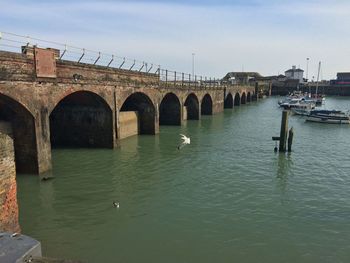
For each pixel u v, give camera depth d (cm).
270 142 3881
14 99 1989
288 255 1403
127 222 1684
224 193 2123
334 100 12244
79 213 1781
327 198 2072
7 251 532
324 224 1702
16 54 1973
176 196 2056
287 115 3303
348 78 17088
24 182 2170
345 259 1382
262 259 1369
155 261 1335
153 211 1825
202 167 2723
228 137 4194
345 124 5569
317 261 1364
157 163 2816
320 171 2673
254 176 2505
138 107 4219
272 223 1702
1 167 1255
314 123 5719
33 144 2198
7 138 1285
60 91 2412
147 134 4241
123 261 1332
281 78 18012
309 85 15162
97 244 1463
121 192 2105
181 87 5091
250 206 1919
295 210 1873
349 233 1608
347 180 2447
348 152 3391
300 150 3456
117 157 2961
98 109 3183
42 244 1452
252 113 7488
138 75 3684
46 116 2284
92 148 3250
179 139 3959
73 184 2230
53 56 2311
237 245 1475
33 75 2125
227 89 8044
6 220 1295
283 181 2395
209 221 1711
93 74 2795
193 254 1394
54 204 1891
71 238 1512
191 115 6062
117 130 3278
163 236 1545
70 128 3303
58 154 3022
